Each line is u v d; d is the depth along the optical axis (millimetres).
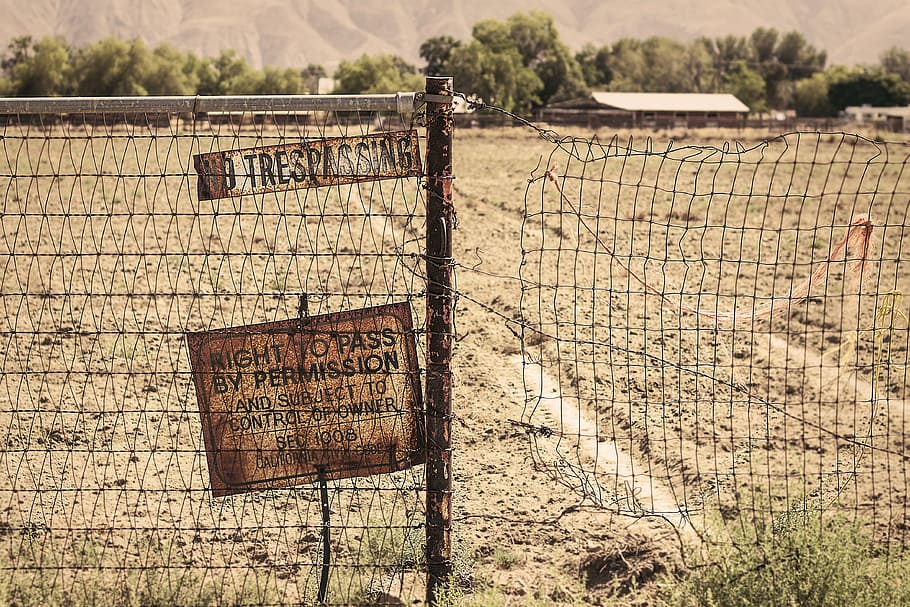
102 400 9250
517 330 12062
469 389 9781
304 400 5340
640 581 5836
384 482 7148
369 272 15094
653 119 85125
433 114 4953
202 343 5293
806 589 5008
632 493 7004
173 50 117875
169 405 9188
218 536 6391
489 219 22484
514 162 37750
